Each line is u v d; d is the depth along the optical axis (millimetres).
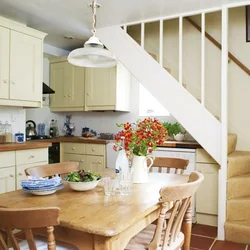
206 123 2961
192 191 1517
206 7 2932
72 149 4293
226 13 2867
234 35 3658
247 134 3602
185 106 3062
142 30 3332
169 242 1588
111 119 4676
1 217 1088
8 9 3107
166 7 2941
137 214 1287
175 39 4082
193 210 3283
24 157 3098
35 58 3496
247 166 3162
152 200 1523
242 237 2750
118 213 1299
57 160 4301
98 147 4070
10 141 3492
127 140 1969
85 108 4469
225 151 2869
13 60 3219
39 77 3562
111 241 1154
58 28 3760
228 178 2949
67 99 4637
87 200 1526
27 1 2881
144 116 4387
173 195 1414
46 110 4754
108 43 3539
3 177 2865
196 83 3943
